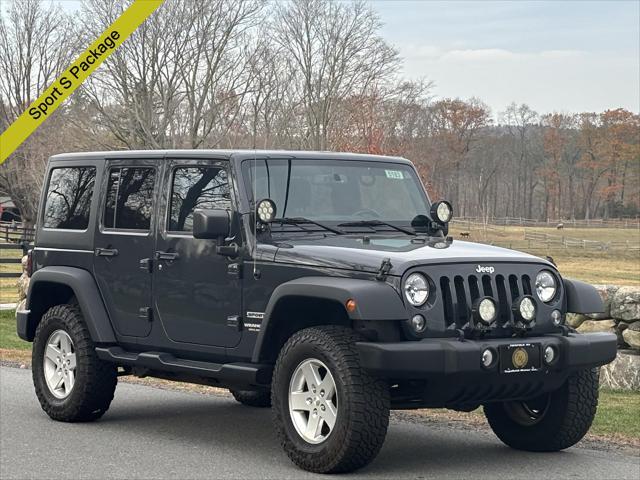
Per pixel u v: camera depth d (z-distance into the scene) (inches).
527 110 6043.3
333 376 276.1
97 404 364.2
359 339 278.8
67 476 283.3
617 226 4741.6
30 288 385.1
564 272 2426.2
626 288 439.2
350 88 1493.6
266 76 1433.3
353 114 1467.8
